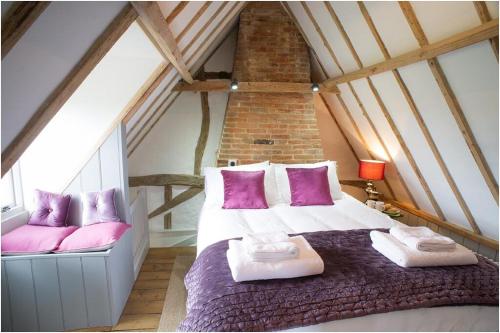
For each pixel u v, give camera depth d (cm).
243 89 338
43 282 202
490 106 174
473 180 227
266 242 168
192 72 336
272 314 127
